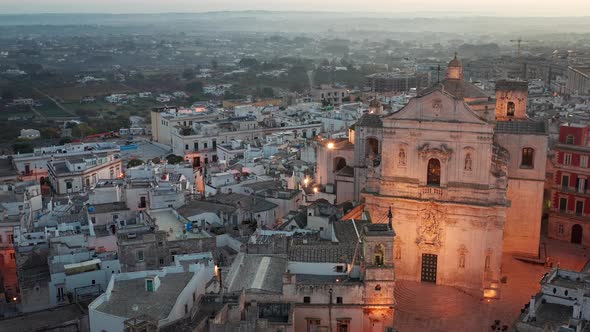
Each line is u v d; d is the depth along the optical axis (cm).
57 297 8575
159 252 8969
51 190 16200
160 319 6525
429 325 8581
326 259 7906
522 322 7338
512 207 10806
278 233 9444
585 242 11675
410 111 9525
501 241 9325
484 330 8444
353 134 12219
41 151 17988
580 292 7338
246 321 6394
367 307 7444
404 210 9794
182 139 19688
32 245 9775
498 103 11944
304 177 13662
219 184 13338
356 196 11269
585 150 11475
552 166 12912
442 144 9419
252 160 15975
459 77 11731
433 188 9538
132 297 7169
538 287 9781
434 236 9612
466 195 9375
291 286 7375
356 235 8612
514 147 10581
